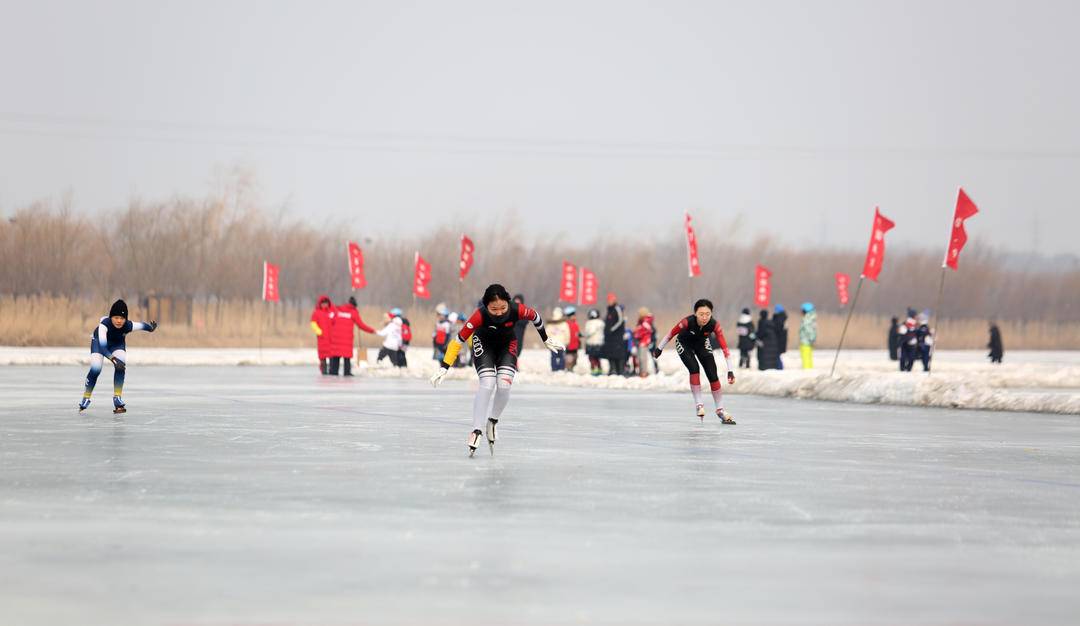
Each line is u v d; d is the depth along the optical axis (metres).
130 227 133.38
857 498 20.47
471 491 20.80
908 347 75.81
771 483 22.34
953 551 15.59
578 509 18.84
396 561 14.55
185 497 19.86
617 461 25.70
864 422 37.59
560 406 43.94
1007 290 189.75
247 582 13.30
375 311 128.50
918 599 12.72
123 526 16.98
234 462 24.91
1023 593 13.07
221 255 135.88
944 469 25.02
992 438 32.41
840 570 14.25
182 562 14.41
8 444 28.22
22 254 124.94
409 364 76.06
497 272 167.38
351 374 67.94
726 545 15.84
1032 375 68.62
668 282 188.62
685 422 36.75
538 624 11.51
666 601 12.52
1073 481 23.12
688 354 36.97
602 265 173.00
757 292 133.62
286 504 19.16
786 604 12.43
